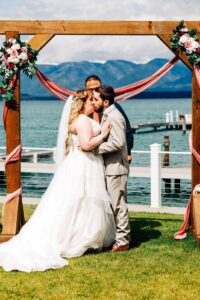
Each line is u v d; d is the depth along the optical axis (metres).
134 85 8.02
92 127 7.06
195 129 7.83
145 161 30.36
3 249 6.73
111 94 6.97
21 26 7.74
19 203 7.85
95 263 6.59
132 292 5.56
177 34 7.68
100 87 6.96
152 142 44.59
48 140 53.25
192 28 7.71
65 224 6.91
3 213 7.77
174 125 56.06
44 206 7.06
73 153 7.07
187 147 40.91
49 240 6.84
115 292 5.57
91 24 7.70
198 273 6.20
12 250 6.67
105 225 7.08
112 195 7.08
